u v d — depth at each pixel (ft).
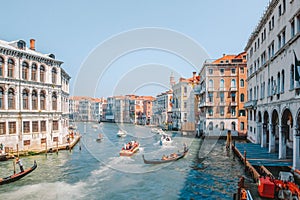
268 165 61.41
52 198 49.70
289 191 34.86
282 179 40.57
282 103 64.75
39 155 90.43
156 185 58.39
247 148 88.48
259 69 93.40
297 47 54.90
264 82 87.56
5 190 53.83
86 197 50.62
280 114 66.74
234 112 142.61
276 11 72.79
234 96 143.23
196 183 59.67
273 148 78.33
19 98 89.81
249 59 118.62
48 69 102.37
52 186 56.70
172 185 58.44
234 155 91.45
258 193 37.27
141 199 49.90
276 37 72.64
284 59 63.82
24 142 90.99
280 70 67.41
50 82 102.58
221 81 144.46
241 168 72.69
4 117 84.64
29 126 93.15
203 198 50.47
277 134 97.81
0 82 83.76
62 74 134.31
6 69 86.22
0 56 84.43
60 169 71.10
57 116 105.81
